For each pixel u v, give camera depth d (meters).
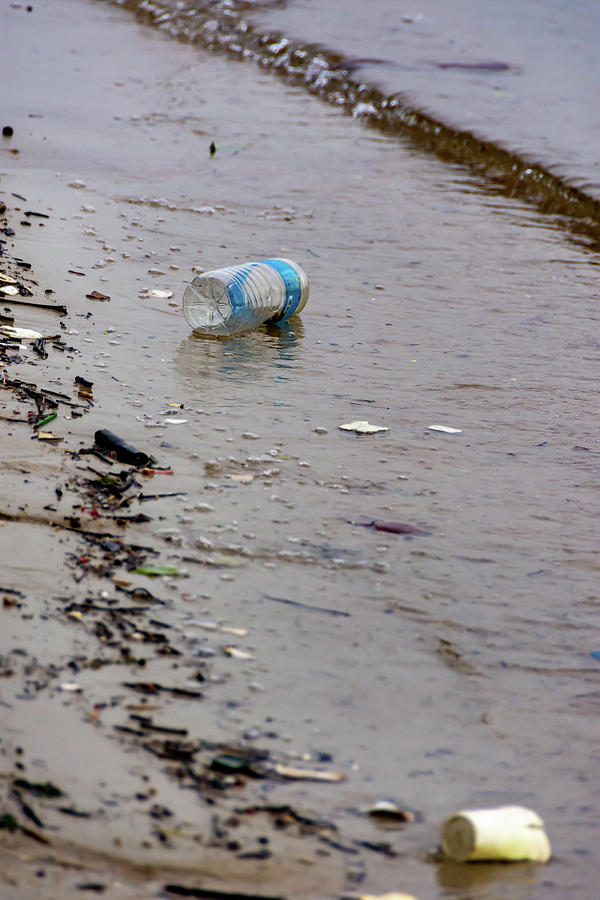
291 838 3.69
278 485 6.55
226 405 7.70
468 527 6.29
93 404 7.36
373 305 10.40
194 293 9.20
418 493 6.67
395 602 5.40
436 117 19.17
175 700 4.36
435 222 13.66
